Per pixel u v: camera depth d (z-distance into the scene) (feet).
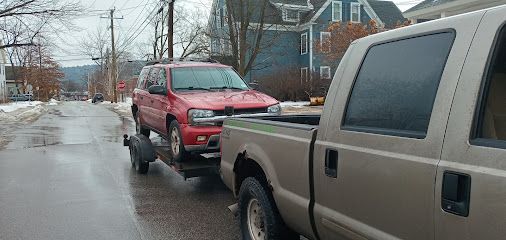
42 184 25.89
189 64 29.19
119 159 34.65
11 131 57.47
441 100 7.77
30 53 209.36
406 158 8.11
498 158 6.64
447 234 7.29
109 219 19.17
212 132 23.03
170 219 19.15
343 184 9.68
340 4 124.47
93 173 29.12
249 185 13.99
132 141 29.96
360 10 126.82
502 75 7.52
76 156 36.27
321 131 10.62
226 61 96.07
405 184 8.11
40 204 21.56
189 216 19.56
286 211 12.00
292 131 11.72
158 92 26.43
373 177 8.85
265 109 24.35
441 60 8.09
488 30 7.41
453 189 7.15
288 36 124.57
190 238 16.84
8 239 16.75
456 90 7.57
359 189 9.22
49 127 63.67
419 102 8.31
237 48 88.28
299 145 11.29
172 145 25.07
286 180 11.92
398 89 8.90
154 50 129.18
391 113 8.91
